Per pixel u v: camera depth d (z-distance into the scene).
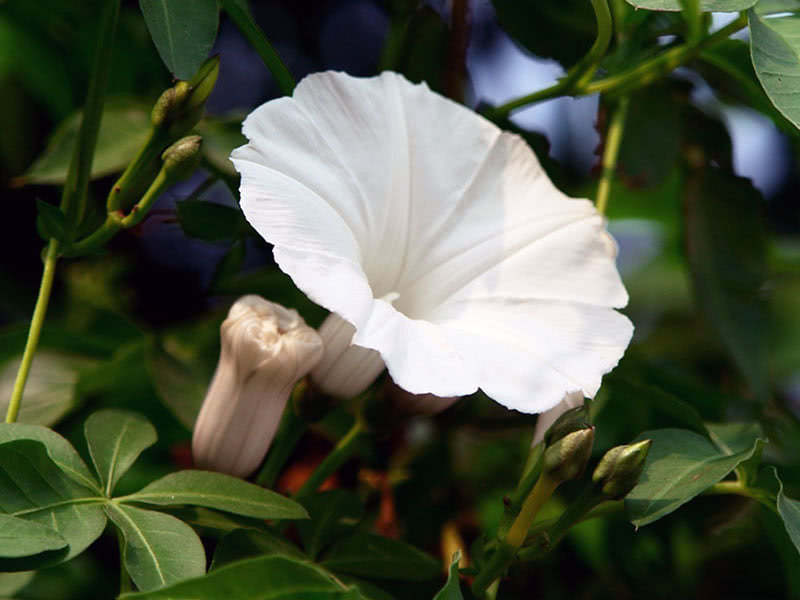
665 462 0.34
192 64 0.33
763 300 0.40
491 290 0.36
